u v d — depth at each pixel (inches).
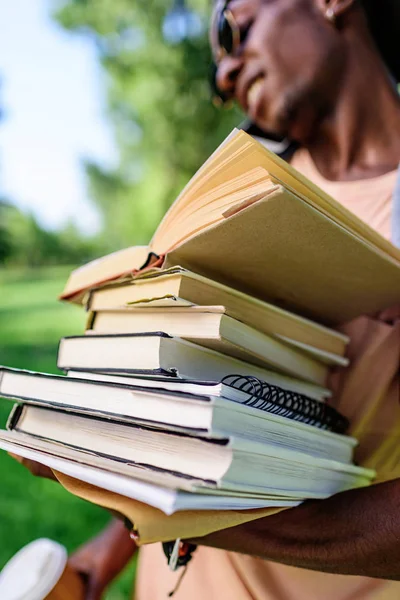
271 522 22.9
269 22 36.7
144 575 36.6
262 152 20.2
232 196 21.1
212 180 21.9
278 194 19.3
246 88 38.7
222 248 23.4
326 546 21.9
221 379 24.3
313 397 28.9
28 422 26.3
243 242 22.8
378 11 39.0
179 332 23.6
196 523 19.9
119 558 37.9
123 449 21.2
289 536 22.4
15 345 226.8
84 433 23.0
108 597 68.5
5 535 86.4
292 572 28.5
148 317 25.2
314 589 27.9
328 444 25.3
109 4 408.5
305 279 26.9
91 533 88.4
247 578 29.5
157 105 414.3
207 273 26.1
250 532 22.9
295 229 21.7
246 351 23.9
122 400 21.6
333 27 37.0
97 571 36.9
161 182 511.5
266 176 20.0
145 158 521.7
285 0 37.3
